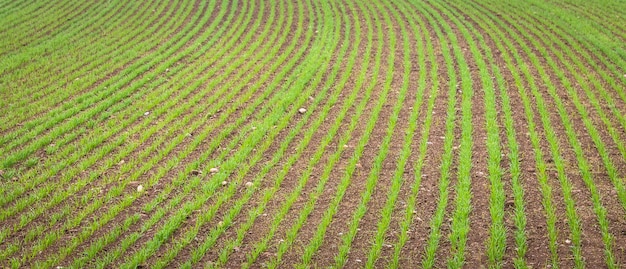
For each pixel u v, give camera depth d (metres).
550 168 8.54
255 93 13.19
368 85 13.52
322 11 23.27
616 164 8.65
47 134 10.66
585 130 10.17
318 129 10.72
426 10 22.83
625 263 6.10
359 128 10.66
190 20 21.86
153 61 16.02
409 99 12.33
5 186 8.30
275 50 17.09
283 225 7.19
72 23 21.11
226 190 8.16
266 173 8.77
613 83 13.05
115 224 7.21
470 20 20.89
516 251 6.45
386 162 9.05
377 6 23.92
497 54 16.16
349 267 6.29
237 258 6.48
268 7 24.38
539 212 7.25
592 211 7.21
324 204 7.71
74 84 14.03
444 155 9.11
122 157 9.46
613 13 21.56
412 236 6.85
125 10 23.48
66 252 6.50
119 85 13.82
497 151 9.06
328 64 15.50
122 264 6.30
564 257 6.27
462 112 11.31
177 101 12.62
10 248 6.59
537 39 17.86
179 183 8.37
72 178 8.63
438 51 16.64
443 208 7.37
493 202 7.51
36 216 7.39
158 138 10.38
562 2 23.67
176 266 6.34
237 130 10.79
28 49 17.48
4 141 10.24
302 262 6.39
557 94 12.38
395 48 17.06
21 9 23.08
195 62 16.19
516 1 24.03
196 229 7.04
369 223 7.20
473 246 6.58
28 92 13.45
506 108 11.29
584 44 17.23
